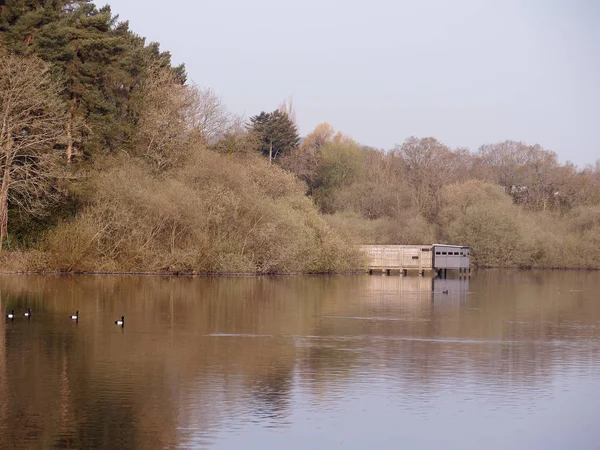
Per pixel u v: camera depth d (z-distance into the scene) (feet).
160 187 218.38
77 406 70.64
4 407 69.97
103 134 224.12
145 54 278.87
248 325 121.29
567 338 114.21
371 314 140.15
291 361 92.68
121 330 112.57
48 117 197.88
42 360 89.51
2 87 190.19
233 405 72.43
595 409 73.31
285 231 236.43
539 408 73.46
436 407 73.26
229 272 223.92
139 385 78.74
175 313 132.87
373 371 87.92
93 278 194.70
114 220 211.61
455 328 123.44
